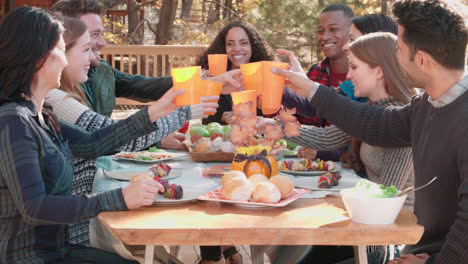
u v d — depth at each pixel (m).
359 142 2.34
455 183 1.70
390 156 2.15
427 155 1.77
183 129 3.35
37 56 1.72
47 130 1.81
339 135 2.53
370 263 2.11
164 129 2.33
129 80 3.25
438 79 1.68
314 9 11.28
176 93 1.93
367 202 1.50
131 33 12.31
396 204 1.51
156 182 1.69
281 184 1.73
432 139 1.75
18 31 1.70
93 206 1.61
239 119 2.05
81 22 2.37
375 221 1.52
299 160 2.48
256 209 1.67
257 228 1.46
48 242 1.79
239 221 1.53
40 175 1.65
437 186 1.75
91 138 2.09
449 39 1.63
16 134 1.64
